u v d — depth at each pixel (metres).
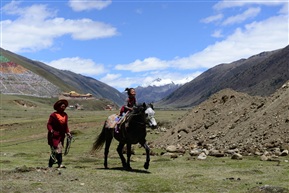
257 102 29.61
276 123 24.36
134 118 16.89
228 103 32.34
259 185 12.65
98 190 12.53
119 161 21.23
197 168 17.34
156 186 12.96
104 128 18.69
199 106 34.59
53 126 17.31
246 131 25.83
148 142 34.16
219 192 11.95
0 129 61.25
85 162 21.28
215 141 27.08
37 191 12.34
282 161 18.66
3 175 15.23
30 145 37.59
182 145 29.19
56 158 17.78
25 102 175.62
